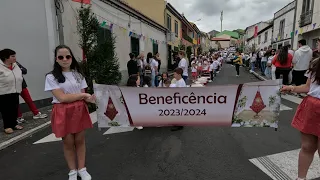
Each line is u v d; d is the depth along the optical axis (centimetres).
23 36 680
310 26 1573
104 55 752
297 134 473
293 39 1870
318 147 254
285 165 346
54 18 770
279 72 852
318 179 302
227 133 490
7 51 491
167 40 2120
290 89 291
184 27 3178
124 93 333
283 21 2234
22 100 675
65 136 292
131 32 1276
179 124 339
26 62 692
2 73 485
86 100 299
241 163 356
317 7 1480
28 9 689
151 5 2045
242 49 5262
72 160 308
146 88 327
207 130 512
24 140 473
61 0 788
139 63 1092
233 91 316
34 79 714
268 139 450
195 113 330
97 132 514
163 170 342
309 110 248
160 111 335
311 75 253
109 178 324
